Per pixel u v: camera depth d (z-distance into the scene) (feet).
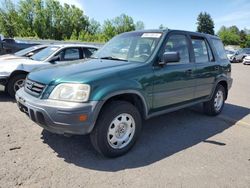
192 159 12.83
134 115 13.04
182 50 16.26
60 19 225.56
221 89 20.36
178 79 15.43
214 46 19.67
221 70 19.74
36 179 10.55
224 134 16.44
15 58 25.39
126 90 12.37
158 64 14.21
